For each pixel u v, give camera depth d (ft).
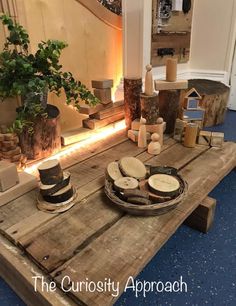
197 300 2.52
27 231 2.38
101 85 4.56
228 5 6.72
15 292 2.51
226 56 7.23
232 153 3.84
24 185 2.92
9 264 2.16
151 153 3.84
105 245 2.22
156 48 5.77
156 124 4.10
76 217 2.55
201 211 3.18
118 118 5.00
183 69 7.49
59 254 2.14
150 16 5.25
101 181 3.16
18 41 3.36
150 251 2.16
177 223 2.45
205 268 2.83
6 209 2.69
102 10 5.07
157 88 4.16
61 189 2.66
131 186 2.61
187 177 3.21
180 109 4.43
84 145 4.26
